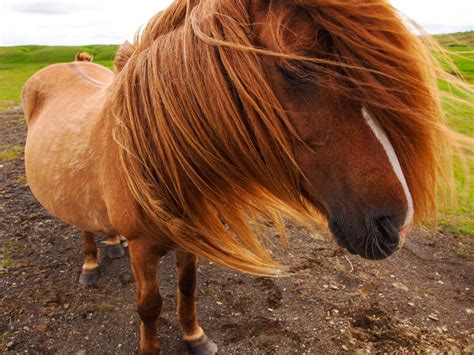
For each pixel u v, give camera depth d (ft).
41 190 7.81
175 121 4.32
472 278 10.75
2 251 11.02
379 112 3.64
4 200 13.96
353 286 10.07
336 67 3.60
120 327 8.54
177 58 4.27
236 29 3.91
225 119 4.10
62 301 9.27
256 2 3.98
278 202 4.94
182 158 4.52
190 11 4.46
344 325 8.68
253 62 3.84
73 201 6.87
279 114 3.87
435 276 10.78
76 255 11.00
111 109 5.66
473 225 13.64
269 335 8.36
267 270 5.56
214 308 9.12
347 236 4.02
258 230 5.69
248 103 3.97
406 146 3.82
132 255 6.11
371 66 3.50
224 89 4.01
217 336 8.32
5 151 19.70
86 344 8.12
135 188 4.98
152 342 7.09
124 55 5.87
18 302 9.16
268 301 9.41
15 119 28.14
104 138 5.92
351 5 3.52
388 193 3.67
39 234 11.91
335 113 3.66
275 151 4.19
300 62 3.65
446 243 12.58
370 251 3.89
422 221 4.33
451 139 3.89
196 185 4.72
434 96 3.70
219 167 4.52
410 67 3.50
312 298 9.53
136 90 4.66
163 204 5.00
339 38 3.51
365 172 3.68
